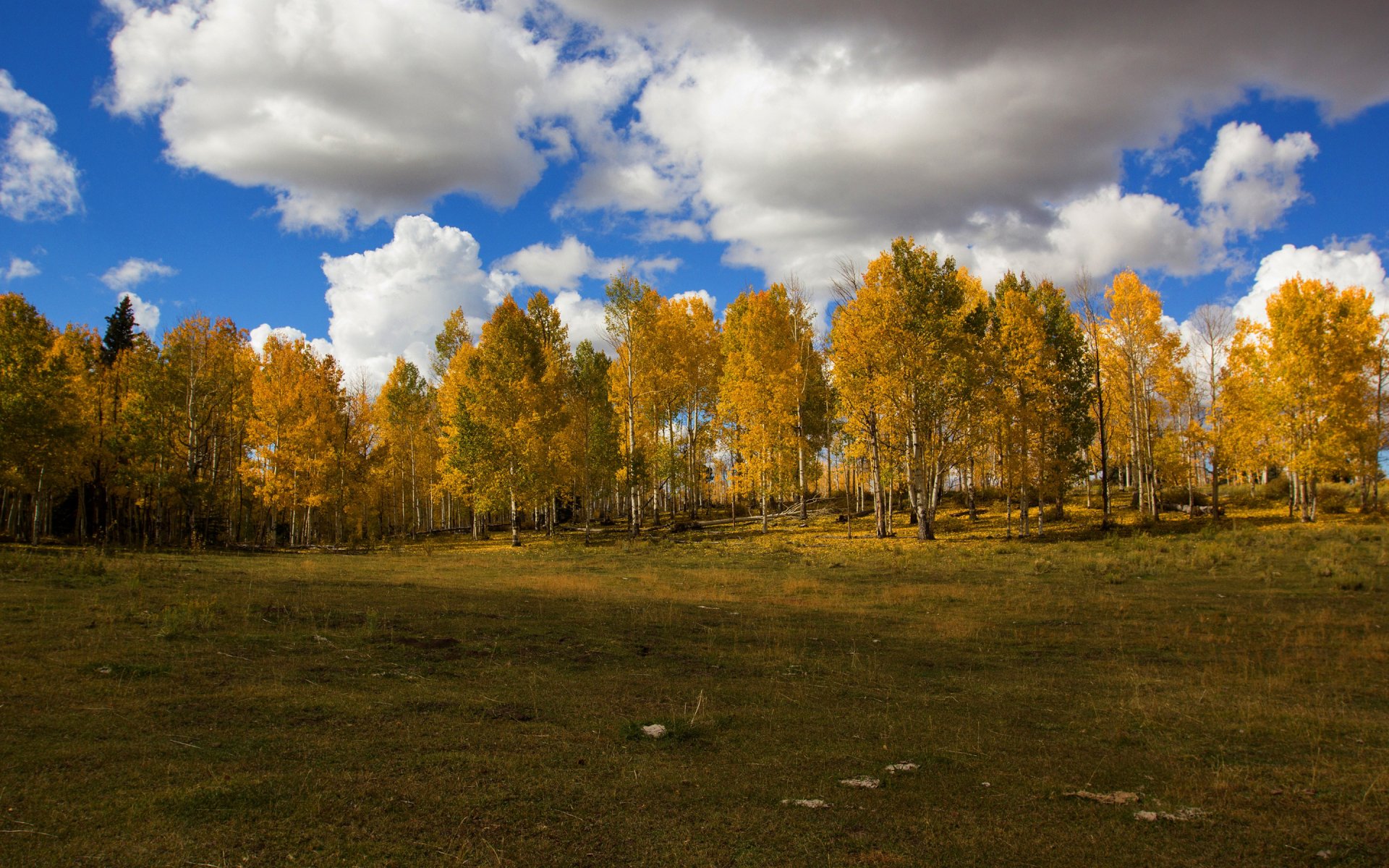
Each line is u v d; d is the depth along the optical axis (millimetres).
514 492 36406
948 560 24188
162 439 31766
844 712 6746
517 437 36562
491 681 7547
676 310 44188
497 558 27141
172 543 37500
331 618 10789
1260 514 34906
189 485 31328
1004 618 12523
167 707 6008
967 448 32281
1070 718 6578
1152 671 8531
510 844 3816
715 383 43500
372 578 17188
